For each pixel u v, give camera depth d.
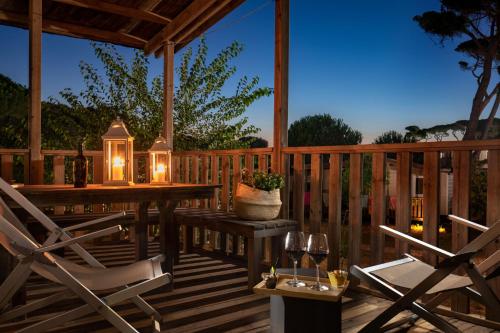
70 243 1.92
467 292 2.25
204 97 7.92
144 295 3.03
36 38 4.28
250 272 3.20
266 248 4.15
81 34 5.50
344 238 9.80
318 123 19.59
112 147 3.02
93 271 2.23
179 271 3.77
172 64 5.46
